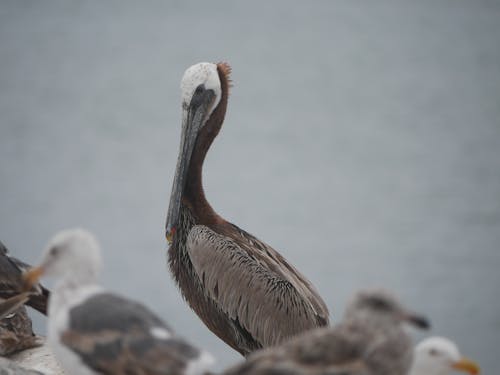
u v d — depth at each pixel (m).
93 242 6.58
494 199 55.44
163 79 134.50
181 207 11.67
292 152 75.62
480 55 141.62
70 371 6.42
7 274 8.75
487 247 45.47
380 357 5.95
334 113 99.31
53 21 181.75
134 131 87.12
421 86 115.50
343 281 40.56
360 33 178.75
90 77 131.38
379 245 45.91
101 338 6.23
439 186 59.44
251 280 11.32
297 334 11.34
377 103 103.75
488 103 97.81
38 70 129.38
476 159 68.00
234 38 179.25
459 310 36.31
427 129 84.69
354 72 136.12
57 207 53.41
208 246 11.27
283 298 11.39
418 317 6.01
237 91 120.62
